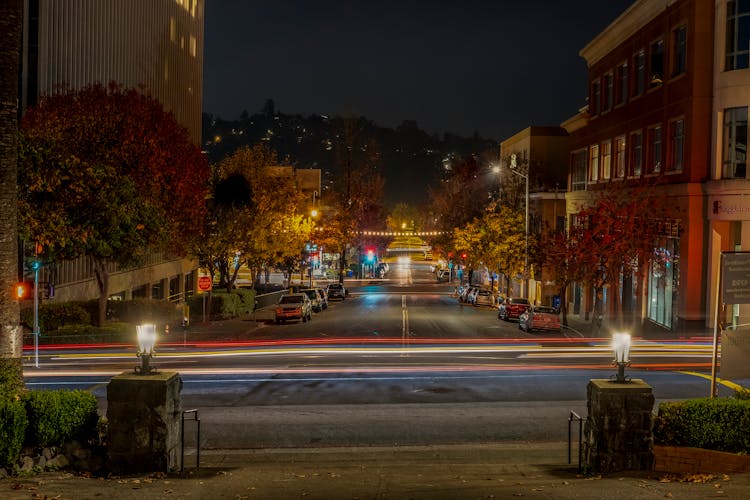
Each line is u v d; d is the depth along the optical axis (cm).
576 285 5909
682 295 3712
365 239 12181
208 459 1427
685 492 975
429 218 13162
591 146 5581
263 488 1058
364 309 6259
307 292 5975
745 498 934
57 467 1145
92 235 3466
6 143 1273
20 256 3600
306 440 1631
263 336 4144
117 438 1125
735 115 3534
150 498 959
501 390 2238
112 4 5591
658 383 2289
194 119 8019
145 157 3997
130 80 5994
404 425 1769
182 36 7500
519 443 1595
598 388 1148
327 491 1042
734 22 3528
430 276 12962
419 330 4381
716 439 1209
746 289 1391
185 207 4388
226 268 6166
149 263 6581
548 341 3788
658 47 4219
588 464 1187
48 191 3331
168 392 1140
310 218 6706
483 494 1013
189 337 4106
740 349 1352
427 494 1017
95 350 3397
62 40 4722
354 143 10238
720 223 3609
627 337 1171
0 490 986
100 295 3888
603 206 4347
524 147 7562
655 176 4181
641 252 4112
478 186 8844
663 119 4041
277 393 2195
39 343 3597
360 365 2822
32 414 1155
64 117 3966
